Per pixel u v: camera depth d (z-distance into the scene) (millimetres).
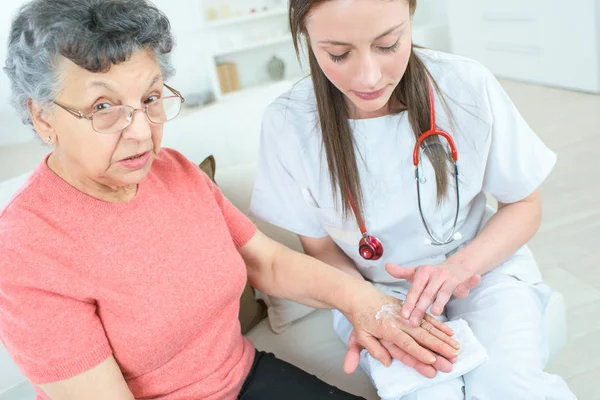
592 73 3734
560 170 2785
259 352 1280
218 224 1145
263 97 1899
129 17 876
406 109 1253
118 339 1003
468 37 4879
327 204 1341
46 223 959
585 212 2400
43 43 851
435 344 1100
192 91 4180
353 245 1381
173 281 1043
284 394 1167
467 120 1256
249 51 4938
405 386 1088
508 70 4543
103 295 975
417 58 1224
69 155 952
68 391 931
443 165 1251
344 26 1007
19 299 914
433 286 1158
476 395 1098
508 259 1344
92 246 985
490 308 1201
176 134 1733
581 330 1783
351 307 1210
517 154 1283
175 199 1110
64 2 860
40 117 940
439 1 5258
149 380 1067
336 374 1338
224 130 1798
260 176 1419
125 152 935
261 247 1304
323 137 1272
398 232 1329
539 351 1135
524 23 4219
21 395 1316
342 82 1107
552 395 1080
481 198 1397
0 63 2049
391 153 1268
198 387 1104
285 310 1488
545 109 3658
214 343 1131
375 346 1164
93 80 875
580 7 3676
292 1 1095
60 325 923
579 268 2066
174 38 1007
